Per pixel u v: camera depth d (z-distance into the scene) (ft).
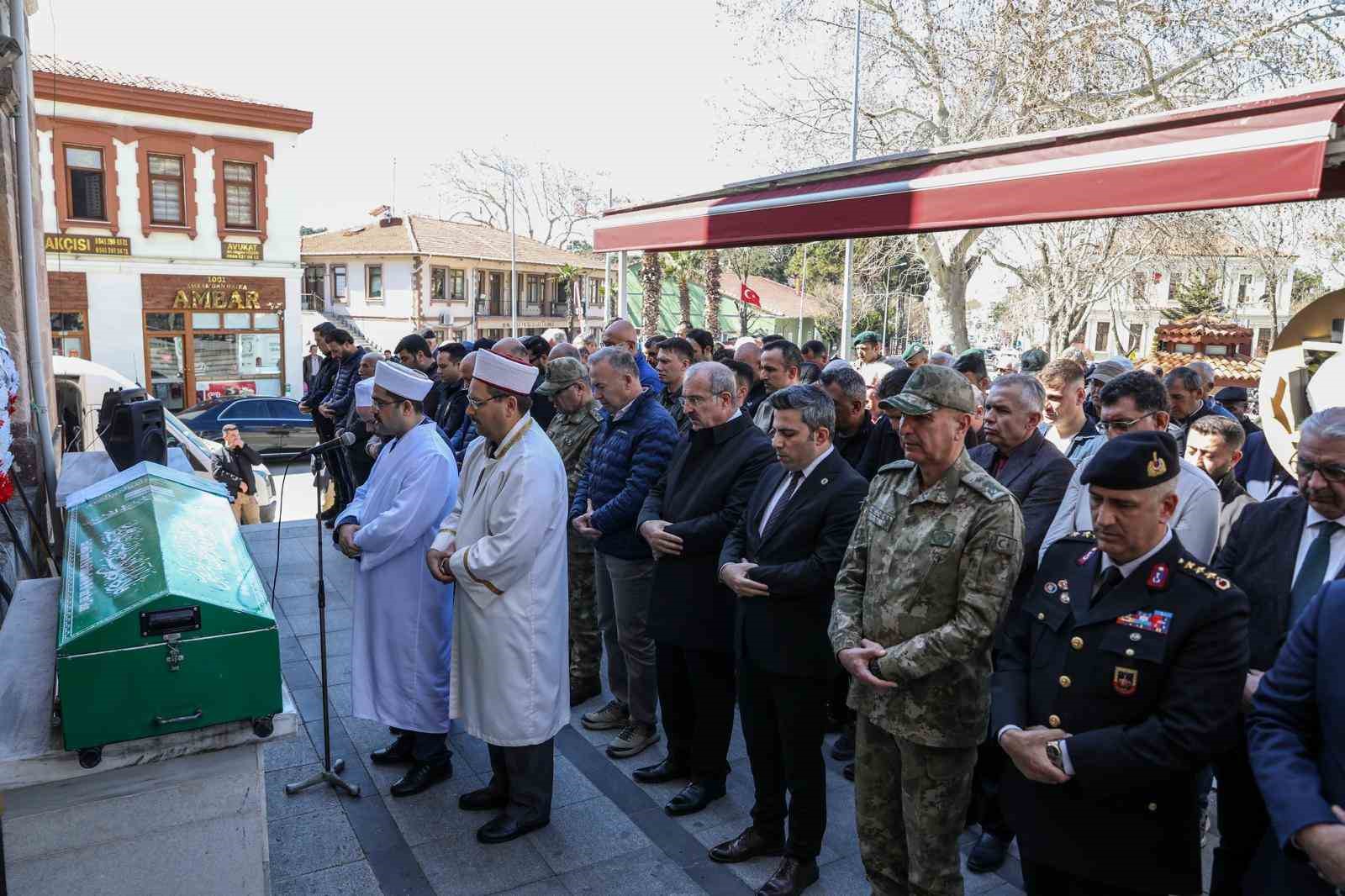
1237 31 44.86
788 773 10.21
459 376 21.94
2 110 18.44
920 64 52.24
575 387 15.72
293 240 76.69
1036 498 10.78
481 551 11.00
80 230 66.64
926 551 8.34
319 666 16.69
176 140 69.67
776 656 10.03
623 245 23.02
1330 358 9.74
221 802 8.23
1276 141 10.44
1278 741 5.99
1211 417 11.93
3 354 11.62
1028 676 7.74
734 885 10.46
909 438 8.44
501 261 128.98
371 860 10.80
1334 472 7.27
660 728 14.84
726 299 141.79
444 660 12.52
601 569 14.47
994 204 13.73
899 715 8.45
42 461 20.74
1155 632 6.88
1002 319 92.73
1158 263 54.70
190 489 12.05
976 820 11.59
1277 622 7.98
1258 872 6.44
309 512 41.34
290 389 78.18
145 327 70.59
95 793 7.81
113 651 7.50
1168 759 6.66
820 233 16.89
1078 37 45.09
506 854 10.99
